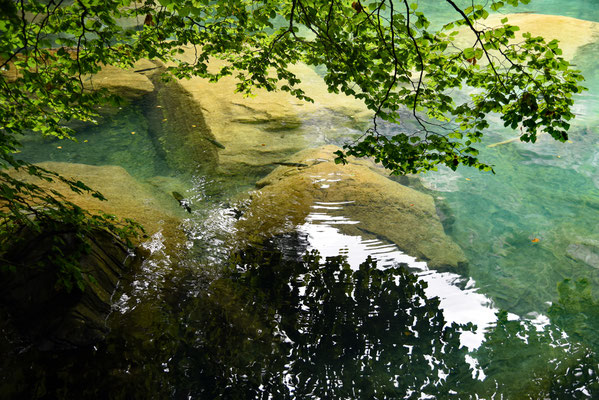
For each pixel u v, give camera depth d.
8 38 3.69
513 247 5.96
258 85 5.03
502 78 4.30
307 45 4.94
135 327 4.46
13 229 4.58
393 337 4.52
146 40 5.19
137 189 6.75
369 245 5.77
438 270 5.45
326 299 4.94
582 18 16.44
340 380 4.06
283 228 6.03
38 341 4.17
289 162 7.73
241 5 4.91
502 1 3.91
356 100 10.53
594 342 4.49
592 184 7.34
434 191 7.28
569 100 3.91
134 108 10.13
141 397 3.83
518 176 7.64
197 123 9.38
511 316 4.83
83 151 8.43
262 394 3.91
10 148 3.99
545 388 4.01
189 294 4.92
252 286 5.08
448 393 3.96
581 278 5.39
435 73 4.56
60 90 4.31
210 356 4.23
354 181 6.89
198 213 6.48
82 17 3.76
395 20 4.01
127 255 5.23
